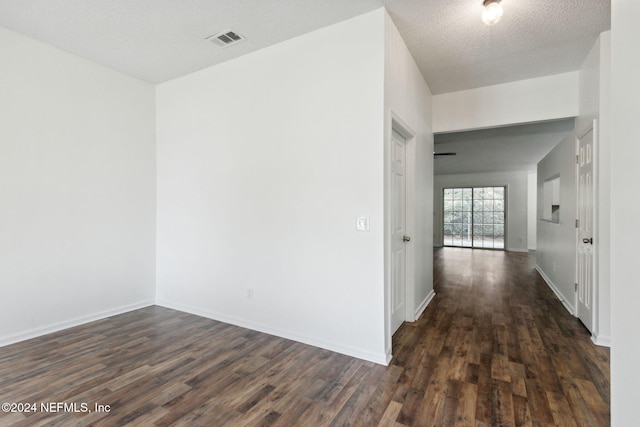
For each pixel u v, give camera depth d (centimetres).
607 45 270
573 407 190
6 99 271
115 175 350
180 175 367
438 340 287
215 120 337
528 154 682
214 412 186
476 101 392
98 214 336
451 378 222
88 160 327
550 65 331
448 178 1029
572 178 364
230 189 327
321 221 273
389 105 255
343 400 198
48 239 298
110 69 343
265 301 305
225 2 235
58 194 305
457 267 652
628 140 123
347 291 261
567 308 376
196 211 354
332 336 268
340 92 262
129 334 298
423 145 370
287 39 287
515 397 200
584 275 321
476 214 1001
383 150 245
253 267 312
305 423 177
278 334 296
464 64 330
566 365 240
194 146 355
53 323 302
